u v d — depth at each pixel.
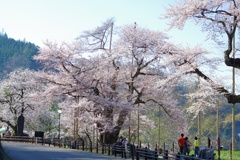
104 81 40.97
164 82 32.94
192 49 32.69
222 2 26.67
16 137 56.12
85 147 40.81
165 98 41.97
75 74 39.84
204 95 29.94
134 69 41.91
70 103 43.38
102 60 40.91
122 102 39.22
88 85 40.31
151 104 47.62
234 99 27.45
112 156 30.16
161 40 40.25
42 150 35.31
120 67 42.47
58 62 40.69
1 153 20.84
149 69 41.53
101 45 43.03
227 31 26.17
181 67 31.77
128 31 39.91
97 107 39.75
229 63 25.69
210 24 27.78
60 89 40.88
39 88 63.19
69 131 55.72
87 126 47.06
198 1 27.20
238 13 25.45
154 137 63.12
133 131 51.41
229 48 25.89
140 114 49.47
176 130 44.00
